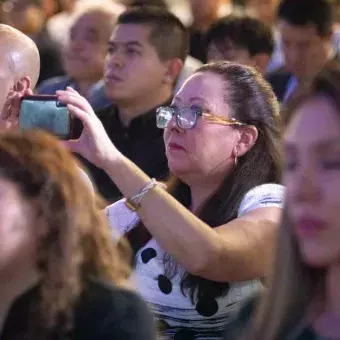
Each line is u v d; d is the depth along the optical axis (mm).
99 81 11078
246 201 6082
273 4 15062
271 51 10383
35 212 4340
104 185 8656
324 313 3916
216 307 5992
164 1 12523
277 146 6273
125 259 5258
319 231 3725
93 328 4352
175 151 6293
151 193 5613
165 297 6102
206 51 10484
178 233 5547
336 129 3713
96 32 11023
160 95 9094
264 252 5766
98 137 5738
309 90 3812
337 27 11367
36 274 4395
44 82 12312
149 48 9039
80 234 4414
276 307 4004
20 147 4406
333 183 3695
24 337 4340
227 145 6242
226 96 6262
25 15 13953
